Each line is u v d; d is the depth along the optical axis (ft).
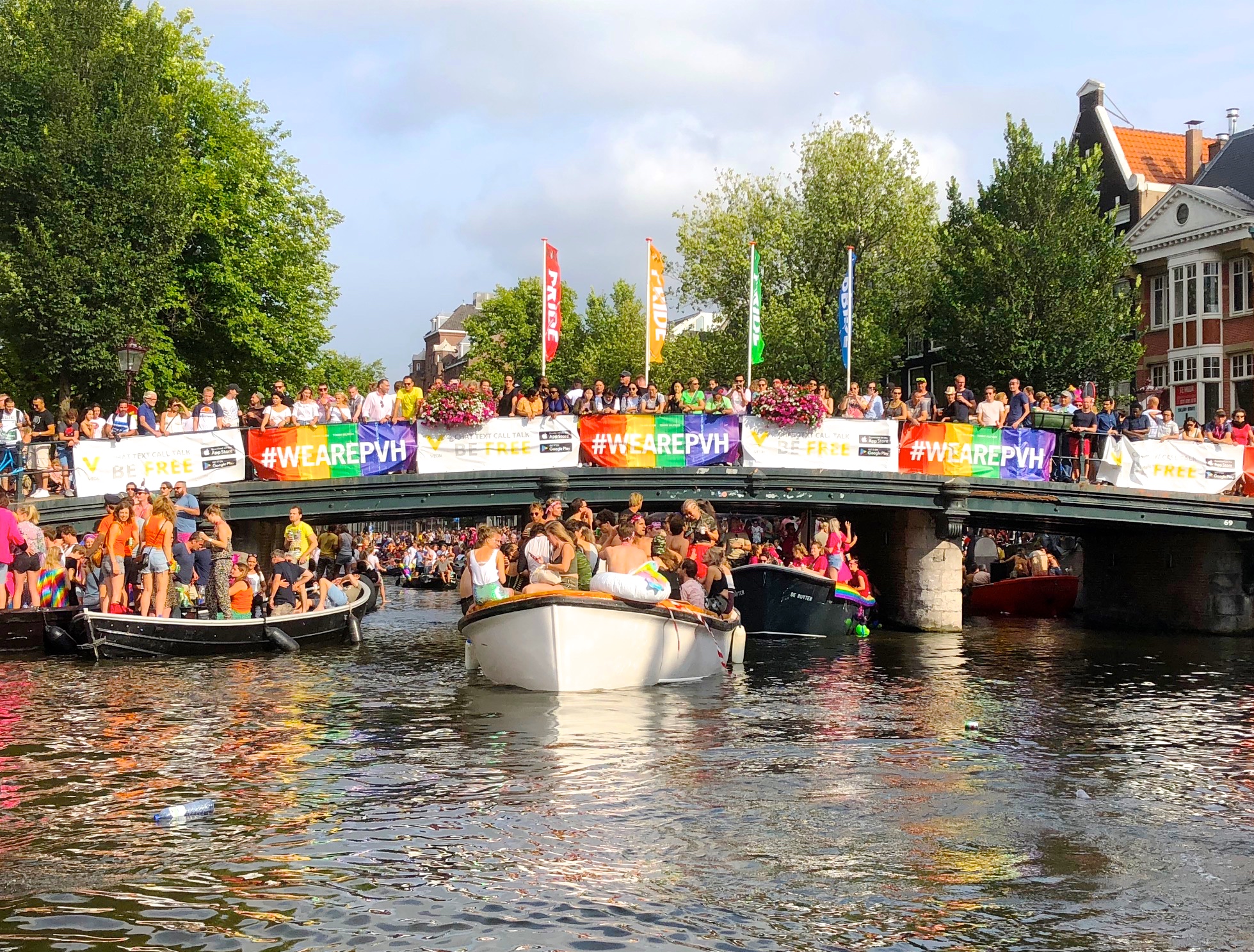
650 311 85.40
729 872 26.76
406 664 61.00
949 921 24.11
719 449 73.77
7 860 27.32
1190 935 23.61
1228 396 128.88
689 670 55.57
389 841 28.89
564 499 71.92
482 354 216.95
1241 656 71.36
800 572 76.07
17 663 58.65
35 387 105.19
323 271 125.80
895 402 78.69
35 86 96.37
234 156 117.29
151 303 99.91
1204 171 139.03
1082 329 116.88
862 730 44.09
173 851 27.94
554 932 23.21
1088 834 30.22
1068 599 105.91
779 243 146.30
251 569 68.33
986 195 124.06
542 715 45.37
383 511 70.49
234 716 44.98
